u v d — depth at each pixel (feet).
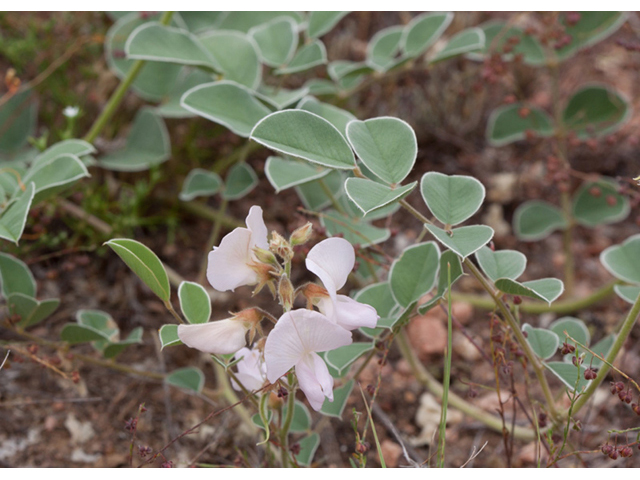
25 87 1.57
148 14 1.57
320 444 1.44
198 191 1.54
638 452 1.40
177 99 1.58
